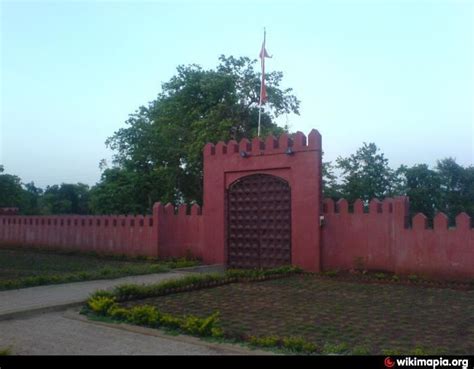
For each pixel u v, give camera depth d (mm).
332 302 10391
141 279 13688
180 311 9453
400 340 7215
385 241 14359
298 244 15469
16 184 39688
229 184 17172
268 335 7516
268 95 26625
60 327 8188
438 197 29641
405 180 30500
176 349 6855
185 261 17328
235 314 9141
